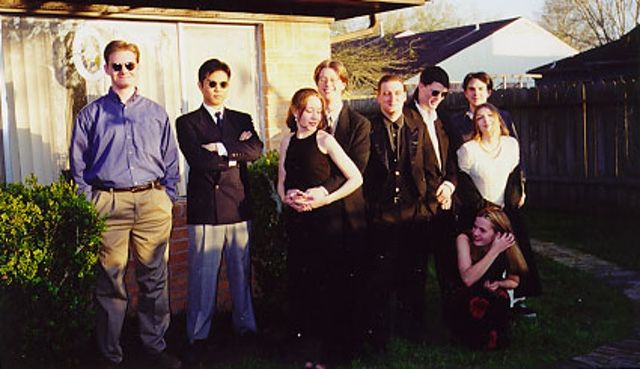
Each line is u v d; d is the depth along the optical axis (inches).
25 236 199.3
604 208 461.1
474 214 234.8
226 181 229.9
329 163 207.6
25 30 246.7
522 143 518.0
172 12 266.2
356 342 214.5
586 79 934.4
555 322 242.8
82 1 249.0
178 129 229.8
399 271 225.8
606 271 318.7
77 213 203.6
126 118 210.7
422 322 234.1
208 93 229.0
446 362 211.0
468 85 252.5
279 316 260.4
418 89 232.8
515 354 215.5
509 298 222.8
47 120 251.0
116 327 214.1
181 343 238.7
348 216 209.3
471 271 221.8
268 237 255.8
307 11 297.7
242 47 288.2
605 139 458.0
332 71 215.0
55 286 204.1
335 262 208.4
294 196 206.5
